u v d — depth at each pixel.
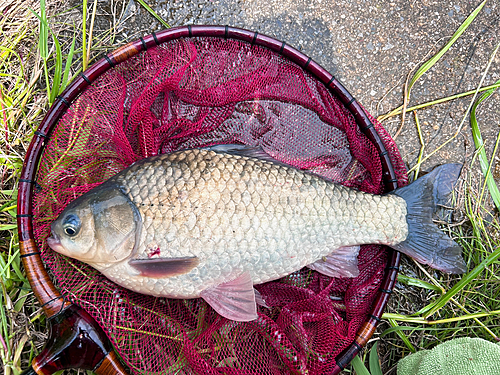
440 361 0.37
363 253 0.39
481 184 0.42
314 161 0.40
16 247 0.37
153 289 0.33
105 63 0.34
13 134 0.38
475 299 0.41
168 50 0.37
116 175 0.32
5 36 0.39
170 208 0.31
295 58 0.37
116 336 0.32
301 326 0.35
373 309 0.36
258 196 0.32
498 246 0.41
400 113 0.42
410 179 0.42
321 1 0.42
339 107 0.38
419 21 0.43
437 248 0.37
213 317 0.36
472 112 0.42
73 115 0.34
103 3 0.40
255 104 0.39
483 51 0.43
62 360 0.31
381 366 0.40
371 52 0.42
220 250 0.32
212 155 0.32
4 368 0.34
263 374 0.35
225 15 0.41
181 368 0.33
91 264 0.32
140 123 0.36
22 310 0.36
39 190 0.34
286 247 0.33
